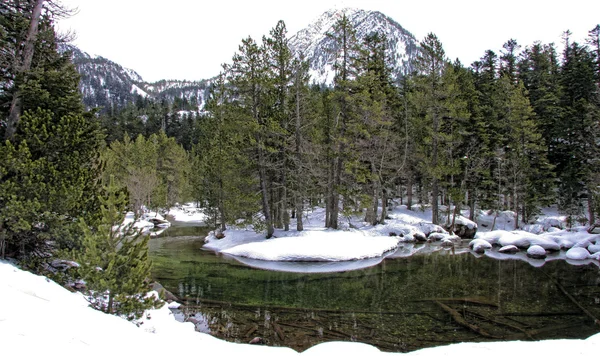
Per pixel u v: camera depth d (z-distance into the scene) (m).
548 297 13.27
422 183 39.81
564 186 32.94
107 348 4.61
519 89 33.38
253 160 25.02
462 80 34.72
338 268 19.16
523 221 35.53
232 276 17.20
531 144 32.84
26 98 11.21
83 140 10.98
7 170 9.25
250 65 24.62
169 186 59.38
